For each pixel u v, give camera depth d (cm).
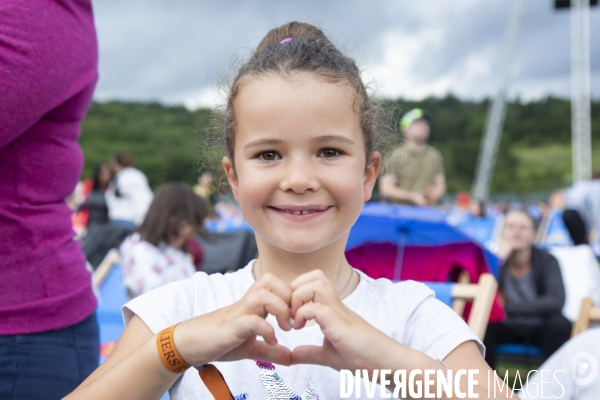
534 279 376
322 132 107
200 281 126
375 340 92
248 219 112
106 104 5425
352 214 110
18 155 136
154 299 120
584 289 403
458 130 6381
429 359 96
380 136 139
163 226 319
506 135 6316
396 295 123
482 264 287
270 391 112
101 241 509
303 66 111
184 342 96
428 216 290
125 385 98
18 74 128
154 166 4981
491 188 6072
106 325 320
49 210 145
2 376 136
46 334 142
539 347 363
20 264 138
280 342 116
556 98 6988
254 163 110
